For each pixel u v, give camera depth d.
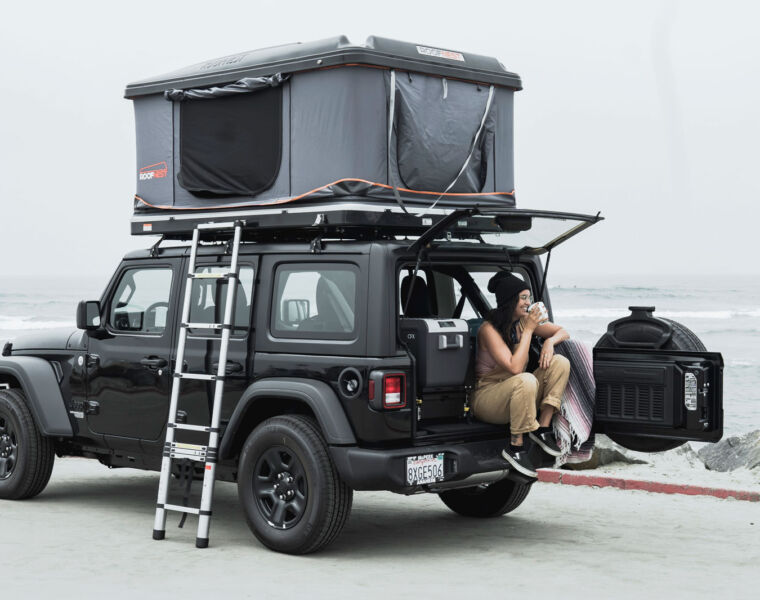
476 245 6.54
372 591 5.25
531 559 6.11
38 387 7.59
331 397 5.92
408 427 5.86
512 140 7.24
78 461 10.70
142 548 6.31
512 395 6.16
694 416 6.23
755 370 32.47
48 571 5.69
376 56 6.15
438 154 6.53
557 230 6.59
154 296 7.14
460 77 6.70
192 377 6.47
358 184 6.09
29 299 69.56
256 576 5.58
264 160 6.52
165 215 7.09
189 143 6.95
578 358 6.49
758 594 5.23
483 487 7.51
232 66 6.71
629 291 71.38
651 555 6.23
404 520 7.48
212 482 6.28
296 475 6.03
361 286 5.93
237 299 6.59
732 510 7.85
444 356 6.07
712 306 60.84
